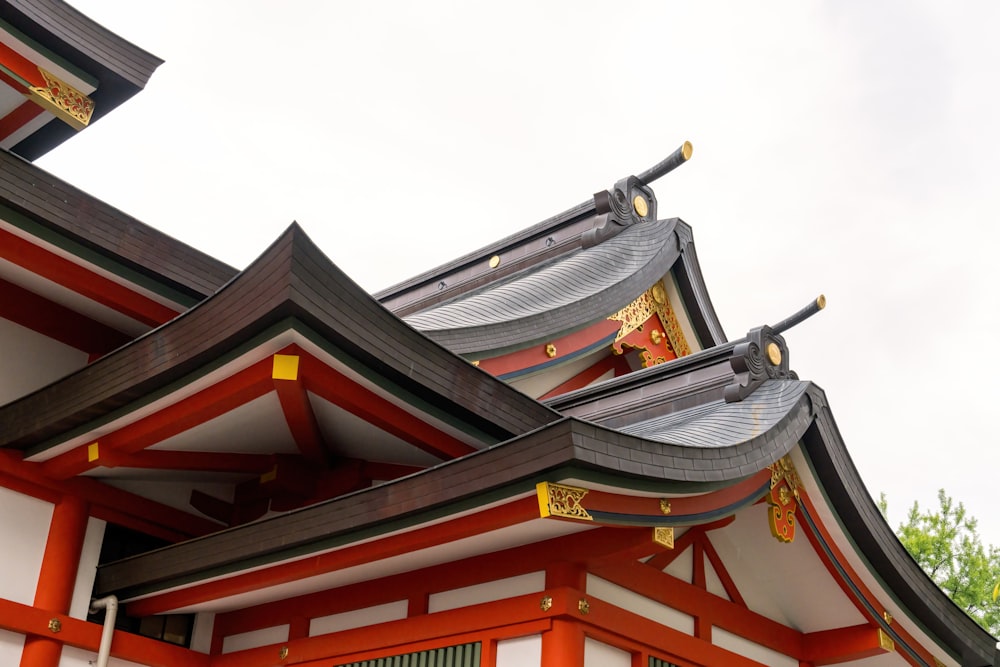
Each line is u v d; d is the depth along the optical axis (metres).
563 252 15.06
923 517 20.52
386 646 7.65
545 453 5.95
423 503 6.62
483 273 16.03
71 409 8.09
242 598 8.64
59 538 8.66
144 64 9.84
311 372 7.21
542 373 12.41
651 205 15.57
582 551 6.75
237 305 6.89
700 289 14.47
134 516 9.24
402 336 7.24
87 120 9.53
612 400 9.46
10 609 8.16
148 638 8.83
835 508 8.09
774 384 8.16
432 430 7.92
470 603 7.32
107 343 9.75
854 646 8.74
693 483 6.52
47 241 8.20
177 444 8.57
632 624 7.18
